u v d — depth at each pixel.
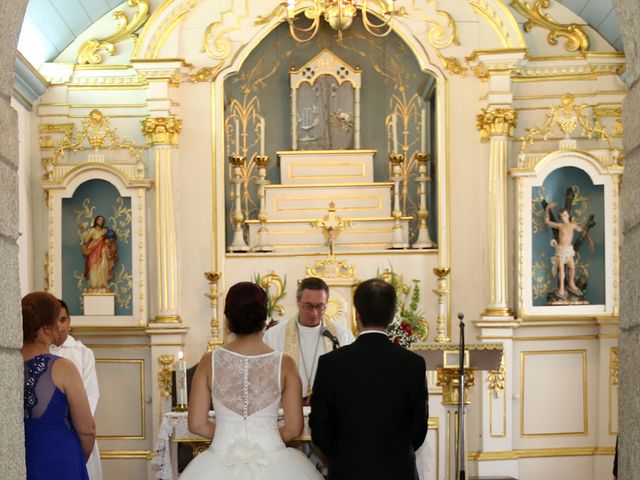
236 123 10.42
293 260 9.93
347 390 4.70
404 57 10.43
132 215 9.72
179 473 6.30
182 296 9.82
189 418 4.85
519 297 9.69
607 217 9.69
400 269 9.93
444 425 9.09
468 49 9.89
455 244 9.88
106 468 9.70
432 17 9.93
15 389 3.86
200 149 9.88
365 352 4.75
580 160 9.71
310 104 10.42
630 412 3.88
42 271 9.84
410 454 4.74
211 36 9.91
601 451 9.77
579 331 9.90
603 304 9.68
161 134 9.73
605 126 9.94
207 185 9.88
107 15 10.11
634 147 3.94
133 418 9.77
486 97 9.81
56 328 4.88
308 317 6.49
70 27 9.76
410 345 7.18
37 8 8.88
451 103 9.91
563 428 9.85
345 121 10.41
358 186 10.16
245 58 9.94
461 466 5.91
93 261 9.74
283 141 10.50
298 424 4.84
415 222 10.38
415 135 10.47
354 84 10.41
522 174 9.67
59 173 9.80
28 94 9.62
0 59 3.83
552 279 9.81
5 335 3.78
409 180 10.45
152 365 9.65
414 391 4.72
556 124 9.91
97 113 9.87
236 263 9.91
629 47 3.97
